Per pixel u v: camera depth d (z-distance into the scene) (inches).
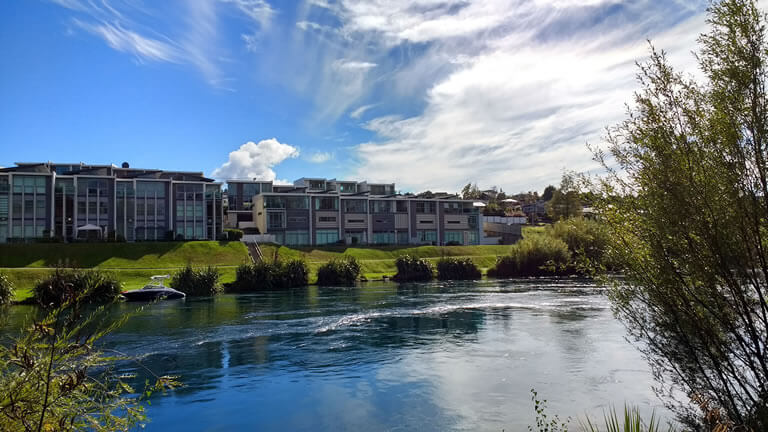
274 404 579.8
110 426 210.8
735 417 297.6
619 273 340.5
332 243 3501.5
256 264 2190.0
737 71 274.1
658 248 299.1
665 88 300.5
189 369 732.7
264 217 3385.8
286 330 1047.0
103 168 3068.4
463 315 1237.7
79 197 2743.6
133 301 1620.3
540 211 6013.8
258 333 1011.9
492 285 2126.0
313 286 2246.6
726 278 276.5
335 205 3614.7
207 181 3213.6
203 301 1635.1
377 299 1635.1
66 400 191.2
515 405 565.6
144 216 2883.9
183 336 980.6
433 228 3996.1
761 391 280.5
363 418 534.6
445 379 674.2
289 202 3479.3
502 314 1243.8
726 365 305.9
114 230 2760.8
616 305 352.5
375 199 3784.5
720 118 277.7
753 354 283.3
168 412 553.3
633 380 646.5
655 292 312.7
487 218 4872.0
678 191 283.9
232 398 599.5
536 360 765.9
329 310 1365.7
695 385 330.0
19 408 176.6
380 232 3784.5
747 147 273.0
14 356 182.4
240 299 1696.6
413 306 1423.5
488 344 888.9
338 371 721.0
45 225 2618.1
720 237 271.7
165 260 2559.1
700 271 282.8
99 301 1537.9
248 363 765.9
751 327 277.9
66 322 192.1
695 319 299.0
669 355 332.2
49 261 2337.6
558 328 1031.0
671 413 507.5
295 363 767.7
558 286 2021.4
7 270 1902.1
